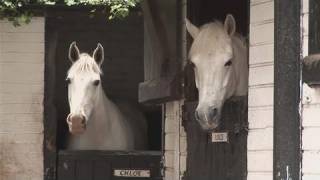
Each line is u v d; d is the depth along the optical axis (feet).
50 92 39.42
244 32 33.58
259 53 26.32
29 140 39.14
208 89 26.14
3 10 37.19
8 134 39.17
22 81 39.34
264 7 26.14
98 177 37.99
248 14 28.32
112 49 47.24
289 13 23.21
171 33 32.94
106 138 38.32
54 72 39.68
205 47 26.53
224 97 26.76
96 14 40.22
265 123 25.91
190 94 32.12
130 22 46.42
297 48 23.21
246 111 27.14
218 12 33.32
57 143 41.42
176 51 32.48
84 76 34.42
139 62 47.39
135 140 41.34
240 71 27.76
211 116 25.85
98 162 38.01
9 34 39.29
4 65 39.29
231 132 28.09
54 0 38.47
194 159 31.17
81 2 38.22
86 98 34.24
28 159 38.99
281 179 23.17
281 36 23.22
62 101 45.75
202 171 30.42
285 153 23.17
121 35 47.06
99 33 46.75
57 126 42.09
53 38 39.68
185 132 32.63
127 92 47.75
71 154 38.22
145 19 35.47
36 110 39.29
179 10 32.76
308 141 23.13
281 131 23.21
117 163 37.96
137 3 37.42
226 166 28.48
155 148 44.65
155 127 45.16
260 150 26.17
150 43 35.35
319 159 22.93
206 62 26.35
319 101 22.97
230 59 26.55
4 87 39.24
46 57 39.47
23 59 39.40
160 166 37.42
